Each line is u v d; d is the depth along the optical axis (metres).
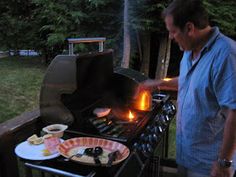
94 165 1.12
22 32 6.46
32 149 1.26
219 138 1.28
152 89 1.87
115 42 4.79
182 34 1.21
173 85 1.81
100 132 1.42
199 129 1.29
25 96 4.03
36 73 5.50
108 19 4.89
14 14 6.49
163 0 4.41
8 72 5.52
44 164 1.17
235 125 1.12
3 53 7.58
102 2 4.48
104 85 1.82
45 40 6.00
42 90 1.53
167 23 1.24
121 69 2.05
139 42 5.11
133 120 1.63
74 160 1.15
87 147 1.28
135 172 1.19
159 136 1.54
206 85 1.20
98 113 1.57
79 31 4.96
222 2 4.51
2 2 6.41
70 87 1.43
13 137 1.45
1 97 3.91
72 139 1.31
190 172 1.40
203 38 1.22
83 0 4.77
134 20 4.50
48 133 1.39
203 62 1.22
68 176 1.08
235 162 1.24
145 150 1.34
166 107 1.93
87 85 1.59
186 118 1.34
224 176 1.20
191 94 1.29
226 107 1.14
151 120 1.67
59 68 1.45
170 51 5.57
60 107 1.49
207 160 1.32
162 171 2.04
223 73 1.13
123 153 1.22
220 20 4.26
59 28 4.90
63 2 4.98
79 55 1.44
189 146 1.35
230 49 1.13
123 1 4.68
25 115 1.62
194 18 1.17
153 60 5.69
